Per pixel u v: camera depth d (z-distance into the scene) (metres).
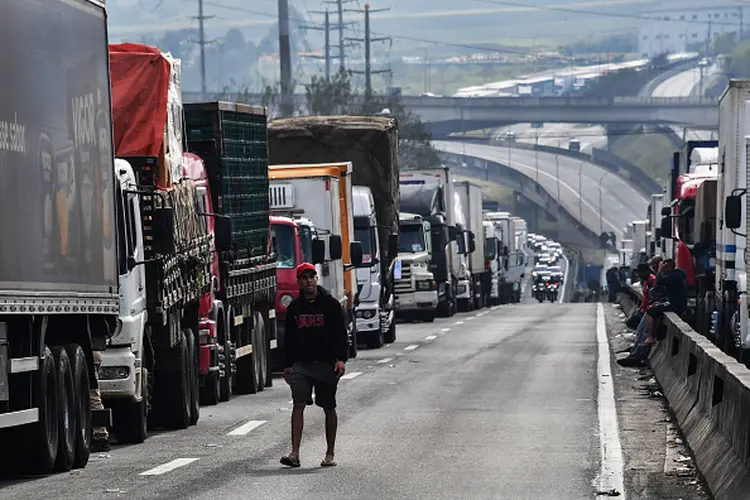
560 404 42.59
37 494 25.09
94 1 31.38
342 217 68.62
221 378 44.31
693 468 28.39
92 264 30.14
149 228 35.38
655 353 56.75
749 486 21.92
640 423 37.34
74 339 30.98
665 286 57.38
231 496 24.59
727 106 59.09
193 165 44.47
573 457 30.14
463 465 28.86
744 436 23.39
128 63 38.72
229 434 35.59
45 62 27.69
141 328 34.34
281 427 36.97
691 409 34.19
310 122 80.00
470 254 133.12
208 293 43.09
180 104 42.19
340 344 29.09
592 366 59.16
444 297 114.38
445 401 43.69
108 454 31.94
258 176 52.97
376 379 52.81
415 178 113.62
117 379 33.16
